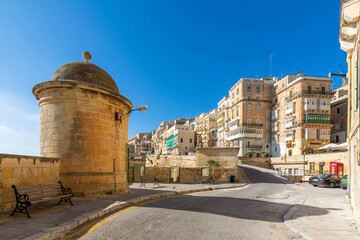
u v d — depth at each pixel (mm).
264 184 24594
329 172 34719
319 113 50406
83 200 9766
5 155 7703
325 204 11703
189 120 110875
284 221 7848
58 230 5645
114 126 12367
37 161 9188
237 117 63281
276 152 58531
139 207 9172
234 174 25516
